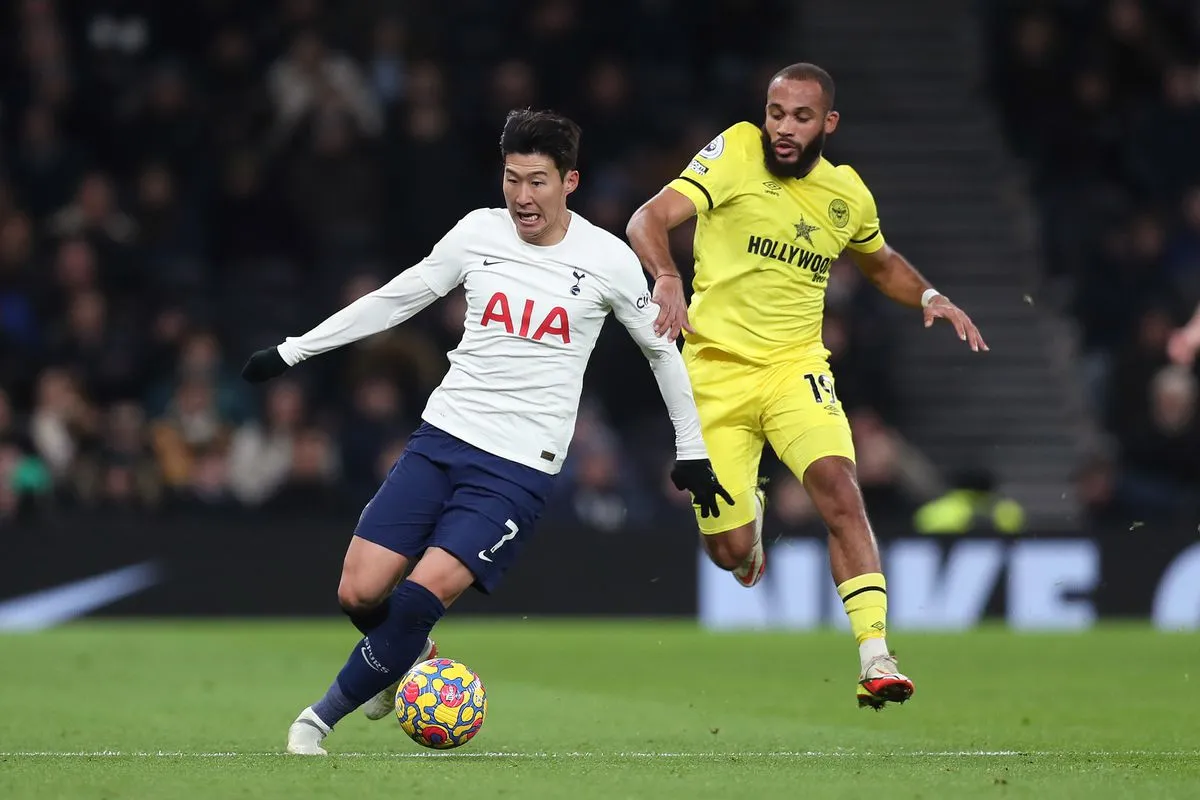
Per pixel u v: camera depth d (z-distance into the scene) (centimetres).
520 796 1902
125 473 5403
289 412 5562
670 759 2308
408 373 5797
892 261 2889
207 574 5253
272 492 5434
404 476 2366
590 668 4031
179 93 6625
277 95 6512
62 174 6284
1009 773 2156
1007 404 6612
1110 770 2197
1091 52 7294
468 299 2388
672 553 5381
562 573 5359
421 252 6488
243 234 6438
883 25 7450
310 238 6450
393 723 2833
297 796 1891
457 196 6556
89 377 5809
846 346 6022
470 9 7162
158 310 6156
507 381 2345
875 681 2559
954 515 5584
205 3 6906
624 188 6494
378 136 6575
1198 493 5950
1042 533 5362
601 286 2362
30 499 5228
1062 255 6919
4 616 5119
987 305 6825
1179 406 5994
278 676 3791
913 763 2277
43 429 5331
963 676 3806
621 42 7000
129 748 2441
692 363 2845
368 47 6988
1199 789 2019
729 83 7025
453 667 2361
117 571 5206
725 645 4647
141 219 6325
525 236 2353
